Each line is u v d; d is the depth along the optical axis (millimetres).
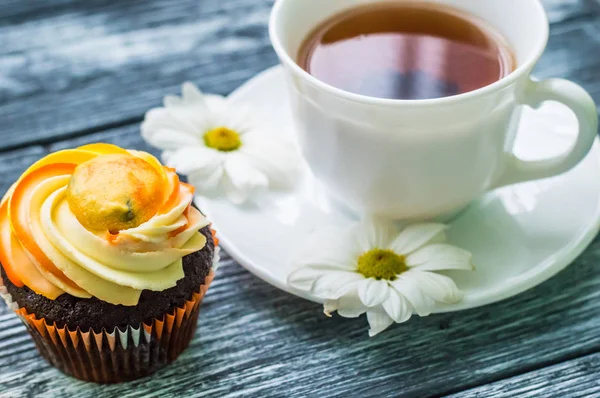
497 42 440
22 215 384
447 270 418
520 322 417
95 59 516
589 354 408
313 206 445
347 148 409
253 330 419
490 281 416
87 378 409
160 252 385
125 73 509
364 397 400
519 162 426
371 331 404
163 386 406
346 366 409
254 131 462
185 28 533
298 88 407
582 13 528
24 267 383
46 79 506
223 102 473
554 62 505
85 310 386
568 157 416
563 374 403
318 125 411
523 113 469
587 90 490
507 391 399
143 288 383
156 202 387
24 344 417
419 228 423
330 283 409
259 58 518
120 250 380
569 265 431
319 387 404
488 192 439
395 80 426
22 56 517
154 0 547
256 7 545
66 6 542
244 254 424
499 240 429
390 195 419
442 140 398
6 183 461
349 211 443
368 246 420
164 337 401
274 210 442
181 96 499
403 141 398
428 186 413
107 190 381
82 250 380
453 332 416
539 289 426
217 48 523
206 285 406
